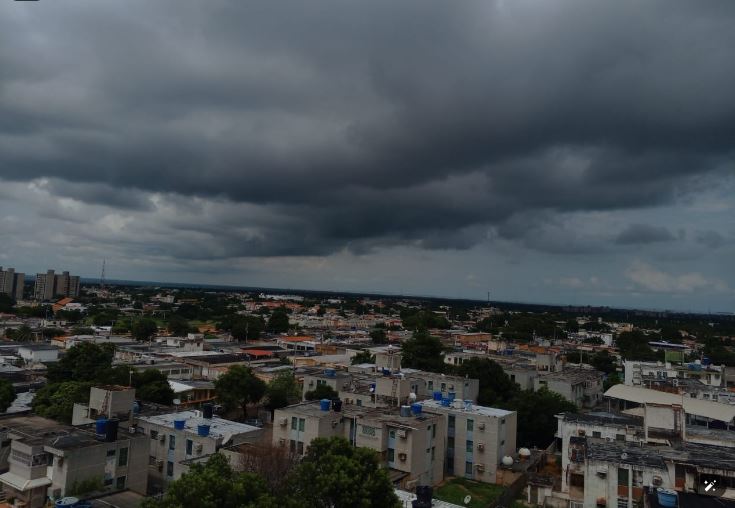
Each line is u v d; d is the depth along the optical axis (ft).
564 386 417.90
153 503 149.48
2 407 296.71
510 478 269.44
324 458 168.96
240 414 378.53
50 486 195.11
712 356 647.56
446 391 367.25
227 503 145.48
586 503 205.57
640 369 482.28
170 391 353.72
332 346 649.20
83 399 286.87
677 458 207.00
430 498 181.27
